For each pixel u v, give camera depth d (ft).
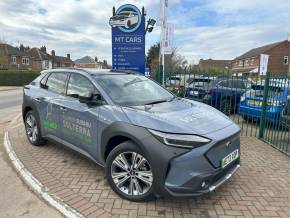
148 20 43.16
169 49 36.76
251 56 190.80
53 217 10.77
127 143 11.53
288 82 19.29
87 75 14.79
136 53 29.78
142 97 14.12
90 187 12.86
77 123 14.15
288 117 19.07
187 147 10.16
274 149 19.02
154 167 10.49
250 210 11.17
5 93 75.97
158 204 11.46
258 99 23.97
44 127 17.43
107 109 12.61
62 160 16.24
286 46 171.01
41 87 18.45
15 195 12.53
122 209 11.07
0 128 26.71
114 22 29.50
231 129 11.75
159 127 10.64
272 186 13.25
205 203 11.62
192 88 26.27
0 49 197.26
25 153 17.51
